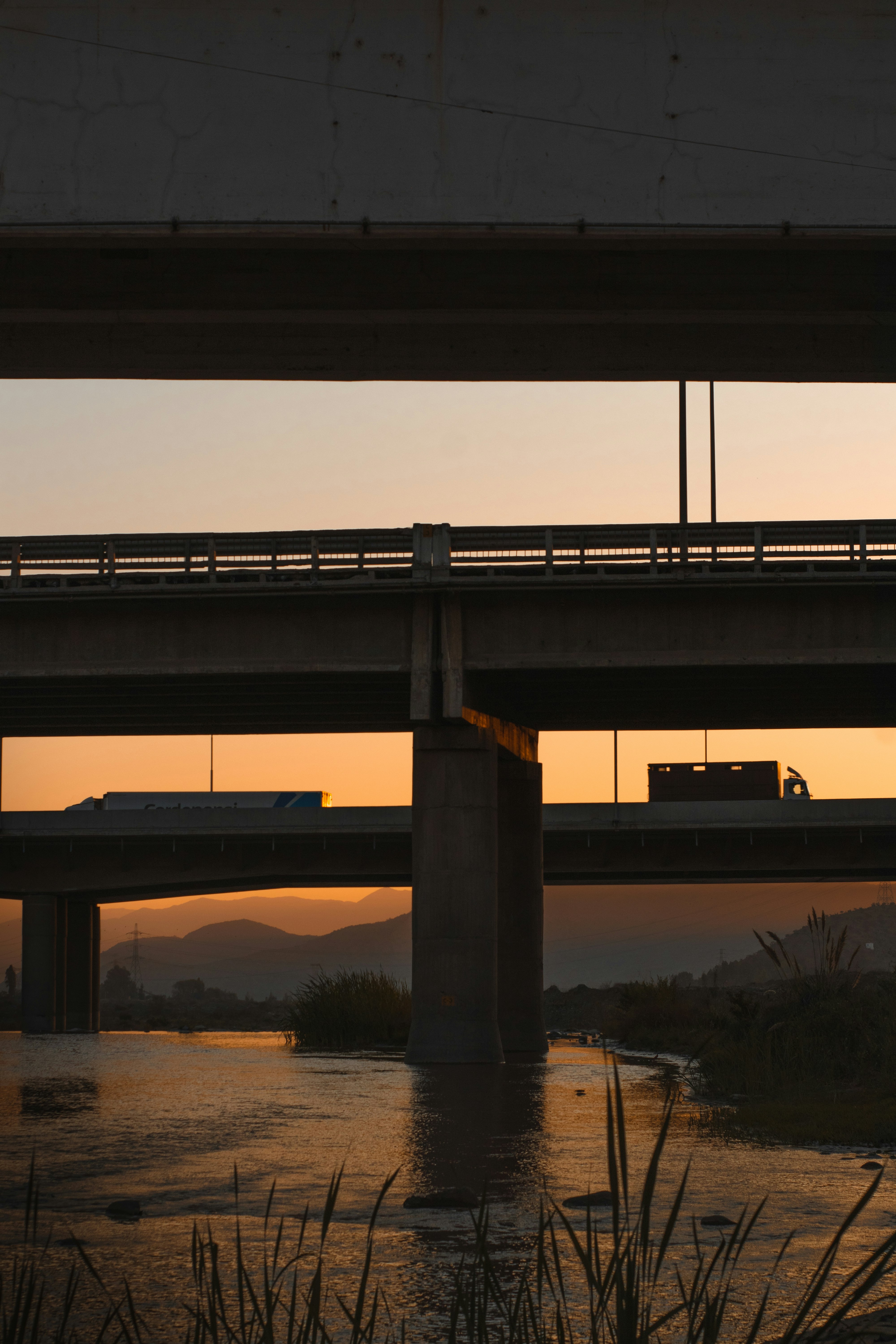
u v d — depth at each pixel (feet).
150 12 69.97
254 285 102.17
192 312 103.65
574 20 69.51
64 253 102.78
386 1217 44.14
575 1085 108.47
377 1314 29.09
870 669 152.15
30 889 275.18
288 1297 31.96
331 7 69.77
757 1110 73.67
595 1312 12.53
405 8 69.56
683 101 69.05
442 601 146.41
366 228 68.64
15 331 120.98
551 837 245.24
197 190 69.05
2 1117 80.69
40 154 69.41
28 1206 14.49
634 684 166.50
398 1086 107.86
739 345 122.83
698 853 247.29
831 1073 88.69
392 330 121.80
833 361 121.49
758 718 191.83
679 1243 38.04
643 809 239.30
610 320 104.73
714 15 69.36
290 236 68.74
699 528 141.90
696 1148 61.41
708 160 68.64
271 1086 108.37
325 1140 67.82
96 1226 42.73
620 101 69.05
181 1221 43.68
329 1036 194.08
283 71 69.51
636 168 68.74
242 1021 383.86
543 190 68.64
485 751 149.79
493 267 102.06
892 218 68.08
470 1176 53.47
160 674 148.25
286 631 147.95
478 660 146.20
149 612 149.18
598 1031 252.01
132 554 146.20
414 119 69.21
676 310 103.35
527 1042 175.94
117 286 103.71
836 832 234.79
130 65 69.87
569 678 157.48
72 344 120.98
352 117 69.26
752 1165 55.11
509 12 69.62
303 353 122.62
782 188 68.28
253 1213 45.32
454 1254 37.50
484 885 147.23
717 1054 99.86
